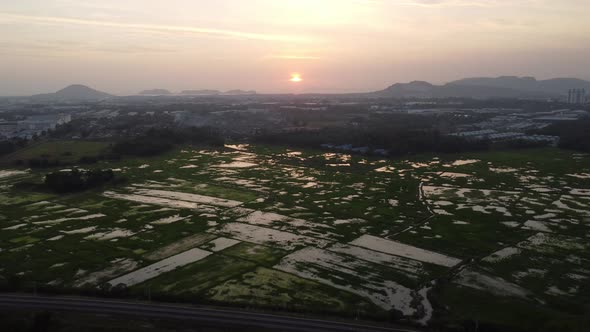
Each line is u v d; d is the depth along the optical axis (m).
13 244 84.69
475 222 98.94
